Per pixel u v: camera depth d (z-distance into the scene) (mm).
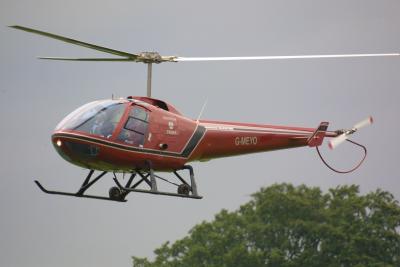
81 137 88562
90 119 89375
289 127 100500
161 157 92188
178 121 93688
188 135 94312
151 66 94312
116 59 94875
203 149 96000
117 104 90500
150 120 91438
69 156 89625
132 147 90188
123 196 93062
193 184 93312
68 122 89500
